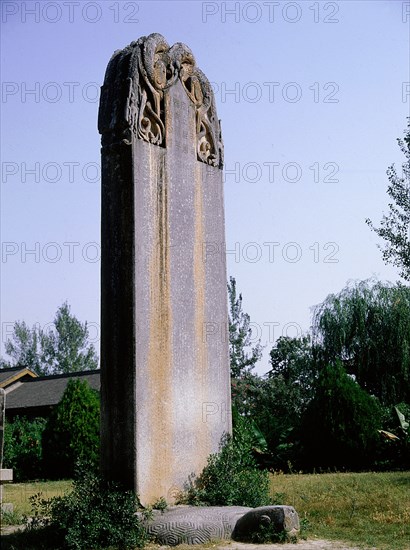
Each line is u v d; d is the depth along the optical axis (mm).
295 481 14539
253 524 7875
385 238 29719
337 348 27469
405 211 29578
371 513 9867
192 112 9906
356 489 12625
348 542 7902
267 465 18766
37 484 17797
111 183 8766
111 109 8898
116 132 8828
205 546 7445
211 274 9836
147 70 9117
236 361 37312
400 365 26156
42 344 61531
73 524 7535
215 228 10047
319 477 15531
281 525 7793
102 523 7570
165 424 8617
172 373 8844
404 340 26156
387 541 8008
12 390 34531
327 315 27875
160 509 8156
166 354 8781
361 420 18141
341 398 18375
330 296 28312
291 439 19516
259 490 9445
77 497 7895
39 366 60969
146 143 8969
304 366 29688
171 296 8992
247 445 9969
